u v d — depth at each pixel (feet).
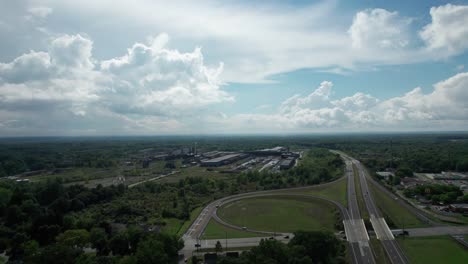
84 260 448.24
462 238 561.84
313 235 468.75
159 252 437.58
